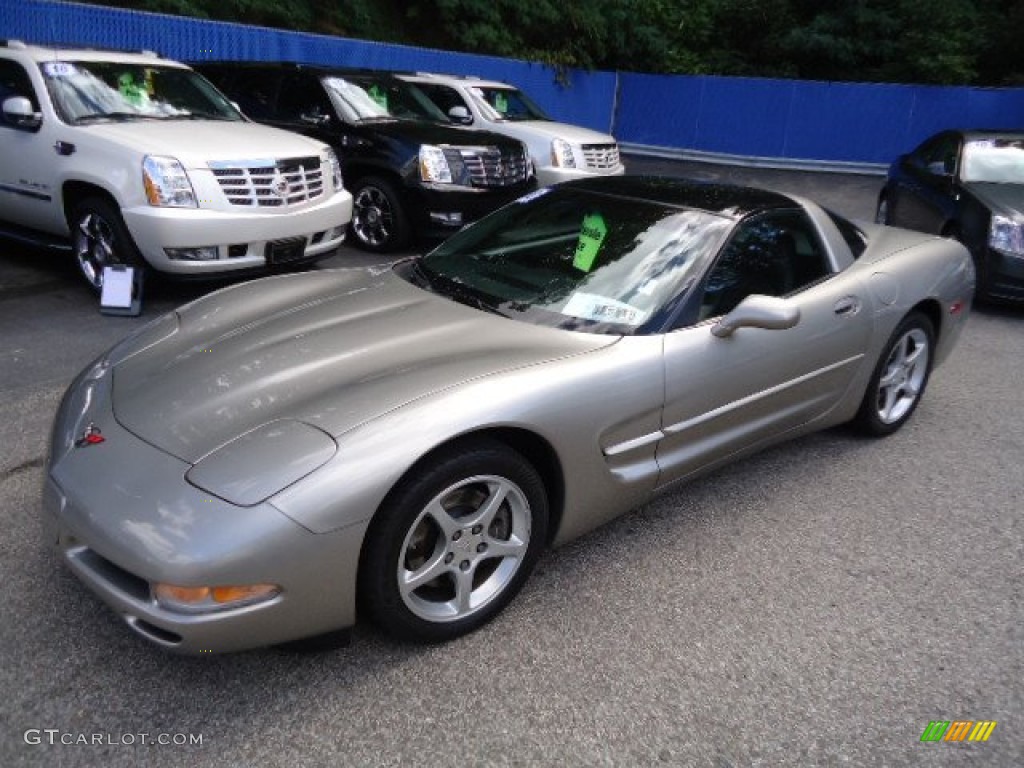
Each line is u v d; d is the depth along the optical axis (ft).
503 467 8.66
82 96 20.61
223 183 19.13
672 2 72.28
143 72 22.52
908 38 67.00
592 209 12.39
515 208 13.24
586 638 9.12
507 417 8.54
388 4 52.49
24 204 20.93
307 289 11.87
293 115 28.48
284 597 7.44
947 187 26.68
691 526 11.63
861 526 11.85
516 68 54.34
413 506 8.02
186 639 7.25
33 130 20.18
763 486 12.92
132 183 18.65
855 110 59.57
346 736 7.61
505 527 9.19
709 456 11.21
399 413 8.10
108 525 7.45
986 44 67.92
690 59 69.41
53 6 30.25
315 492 7.43
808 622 9.61
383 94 29.73
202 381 8.96
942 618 9.82
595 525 10.22
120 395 8.98
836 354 12.75
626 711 8.09
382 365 9.12
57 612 9.01
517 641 9.02
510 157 28.12
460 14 53.36
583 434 9.31
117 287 19.12
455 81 35.17
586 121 63.05
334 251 22.59
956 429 15.60
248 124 22.74
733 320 10.47
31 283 21.35
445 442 8.18
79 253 20.39
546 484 9.62
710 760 7.56
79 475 7.97
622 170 36.50
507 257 12.02
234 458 7.66
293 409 8.26
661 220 11.84
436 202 26.27
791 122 61.00
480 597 9.05
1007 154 26.96
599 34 60.44
